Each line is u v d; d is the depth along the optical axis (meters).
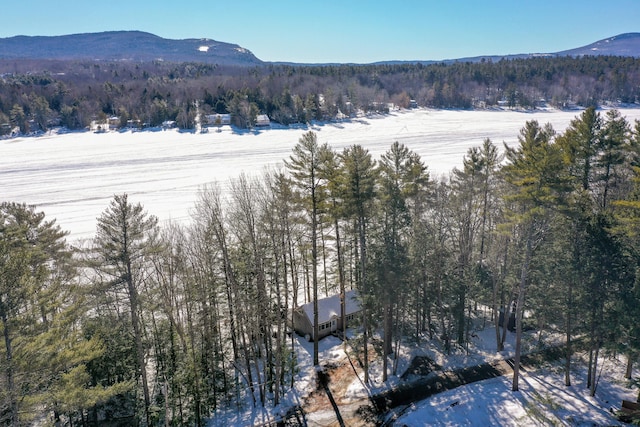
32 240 24.08
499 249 30.00
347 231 29.34
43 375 16.19
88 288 20.23
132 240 20.55
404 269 24.81
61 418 25.00
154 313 28.98
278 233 27.00
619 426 21.14
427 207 33.75
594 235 21.58
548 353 29.47
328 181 27.33
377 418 24.05
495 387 25.77
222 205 55.91
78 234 53.12
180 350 26.75
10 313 15.20
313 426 23.89
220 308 31.48
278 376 25.45
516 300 32.34
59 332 16.73
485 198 33.19
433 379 27.31
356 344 31.58
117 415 25.31
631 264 21.45
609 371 26.28
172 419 24.58
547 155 20.78
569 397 24.09
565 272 23.30
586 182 28.09
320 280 38.00
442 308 32.78
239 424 24.44
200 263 27.56
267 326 27.91
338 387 27.19
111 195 71.06
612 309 21.69
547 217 23.56
